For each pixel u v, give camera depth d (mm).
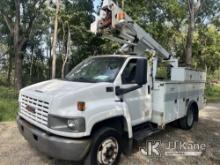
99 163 4504
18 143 6035
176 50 24547
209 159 5617
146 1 18906
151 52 6719
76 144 4047
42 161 5051
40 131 4398
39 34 27984
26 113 4863
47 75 30141
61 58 26906
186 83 7309
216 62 27438
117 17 5844
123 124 5004
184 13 21406
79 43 23906
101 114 4418
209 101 16062
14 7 22844
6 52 28625
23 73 29500
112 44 16828
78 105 4156
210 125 8758
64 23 21422
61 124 4113
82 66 5805
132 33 6410
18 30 22219
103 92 4660
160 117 6027
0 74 31422
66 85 4781
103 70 5305
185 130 7750
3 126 7516
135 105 5422
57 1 17094
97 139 4387
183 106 7250
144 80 4934
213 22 27203
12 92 15773
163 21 21562
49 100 4215
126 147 5109
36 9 23078
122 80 5125
